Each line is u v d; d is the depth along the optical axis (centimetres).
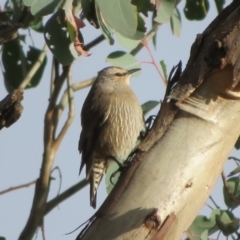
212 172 582
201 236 768
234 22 581
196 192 574
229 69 576
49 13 656
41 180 917
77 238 580
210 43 583
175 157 577
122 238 563
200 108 585
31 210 912
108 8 610
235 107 587
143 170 575
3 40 723
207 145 580
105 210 574
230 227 786
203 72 583
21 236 899
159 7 703
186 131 583
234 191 844
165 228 561
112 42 646
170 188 569
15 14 929
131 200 570
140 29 705
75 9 786
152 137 588
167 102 593
